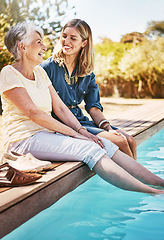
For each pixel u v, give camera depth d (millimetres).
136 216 1905
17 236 1626
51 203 1904
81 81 2988
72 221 1876
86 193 2330
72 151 2238
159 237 1637
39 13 10516
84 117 3139
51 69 2795
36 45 2275
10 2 9656
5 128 2316
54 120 2281
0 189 1727
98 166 2168
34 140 2273
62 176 2033
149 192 2080
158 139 4949
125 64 15789
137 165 2320
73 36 2750
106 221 1868
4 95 2277
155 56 15508
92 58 2920
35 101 2340
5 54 7637
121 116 6262
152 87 15711
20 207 1616
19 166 1979
